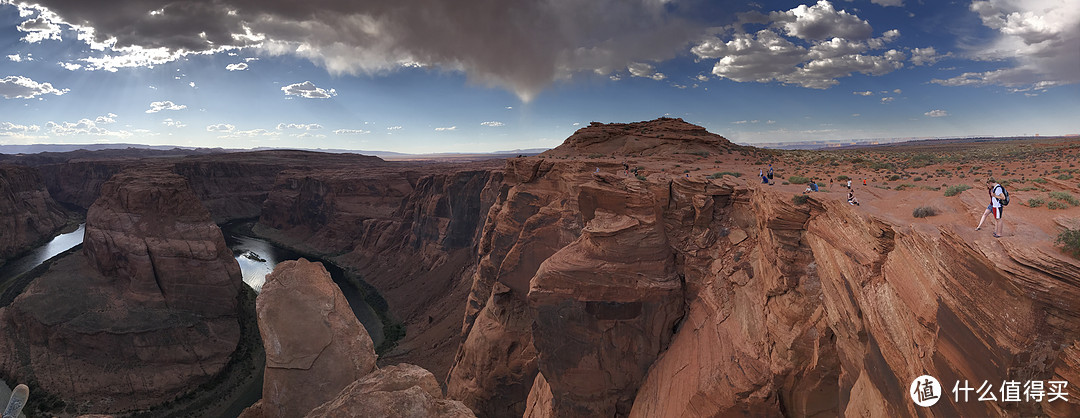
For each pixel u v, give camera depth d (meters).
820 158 48.41
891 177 27.23
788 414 19.22
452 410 5.84
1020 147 52.69
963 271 9.06
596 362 27.12
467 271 86.50
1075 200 11.85
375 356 8.60
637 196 27.69
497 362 39.44
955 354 8.99
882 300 12.09
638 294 26.19
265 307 8.17
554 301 27.39
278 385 7.79
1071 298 7.05
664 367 25.38
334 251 137.62
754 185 25.66
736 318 23.03
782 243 19.83
